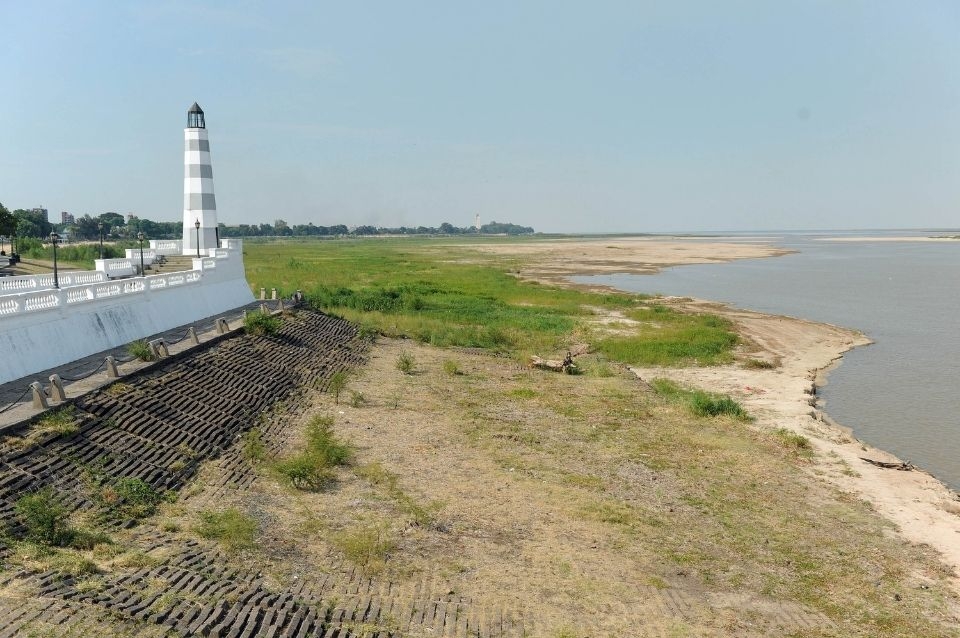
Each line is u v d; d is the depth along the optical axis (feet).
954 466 88.99
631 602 53.83
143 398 79.25
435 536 62.18
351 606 48.65
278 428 88.43
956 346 164.14
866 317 208.44
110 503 58.34
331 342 140.77
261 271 307.17
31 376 79.71
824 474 83.46
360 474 75.46
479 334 164.04
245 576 50.67
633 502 73.05
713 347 155.02
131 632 40.09
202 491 66.33
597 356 149.18
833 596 56.90
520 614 50.70
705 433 97.19
